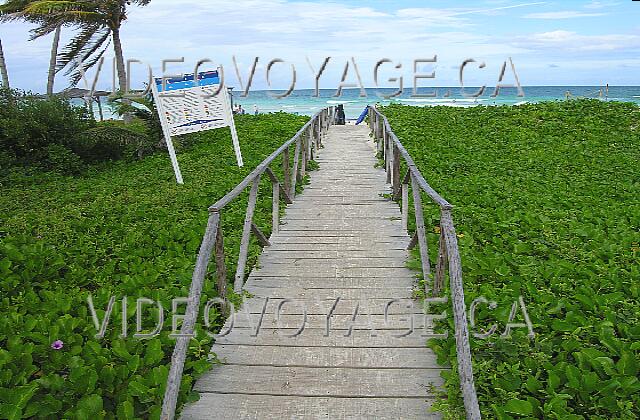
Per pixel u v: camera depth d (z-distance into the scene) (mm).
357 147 14320
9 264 5844
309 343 4312
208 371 3957
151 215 8234
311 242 6742
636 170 11289
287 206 8453
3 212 8922
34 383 3619
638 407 3416
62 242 7098
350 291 5277
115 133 13570
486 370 3787
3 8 15211
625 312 4637
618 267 5602
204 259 3936
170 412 3240
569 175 10914
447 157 12234
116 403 3646
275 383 3812
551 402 3422
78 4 15055
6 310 5055
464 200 8664
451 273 3666
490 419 3439
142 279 5480
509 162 12023
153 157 14086
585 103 17422
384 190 9328
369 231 7129
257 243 6645
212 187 9969
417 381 3809
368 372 3916
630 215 7801
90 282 5934
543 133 15172
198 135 16453
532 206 8422
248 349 4238
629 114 16109
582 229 6949
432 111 18859
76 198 9844
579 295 4805
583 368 3795
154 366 3998
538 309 4656
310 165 11211
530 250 6355
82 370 3725
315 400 3633
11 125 12188
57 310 4906
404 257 6148
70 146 13203
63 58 16938
